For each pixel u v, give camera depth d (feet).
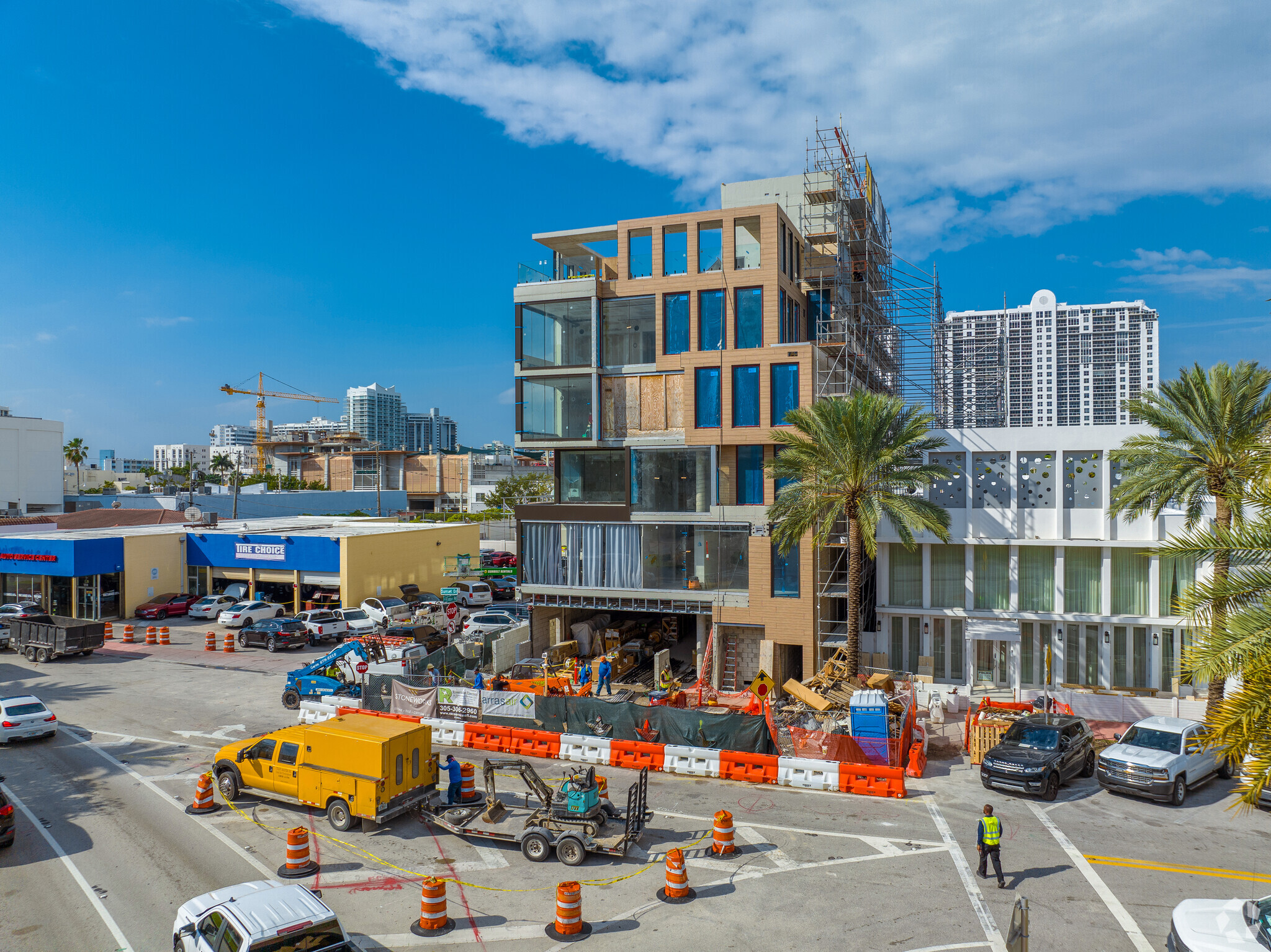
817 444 96.48
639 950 42.75
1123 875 52.19
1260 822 61.93
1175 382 82.58
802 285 131.13
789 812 63.72
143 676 113.70
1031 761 67.72
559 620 127.65
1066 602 105.29
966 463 107.34
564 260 135.95
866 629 116.06
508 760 78.07
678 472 116.88
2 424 307.78
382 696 90.22
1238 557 45.88
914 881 51.19
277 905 37.58
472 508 498.28
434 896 44.75
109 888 50.11
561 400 122.52
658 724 77.66
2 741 80.38
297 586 160.56
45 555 154.30
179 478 531.91
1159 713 88.53
